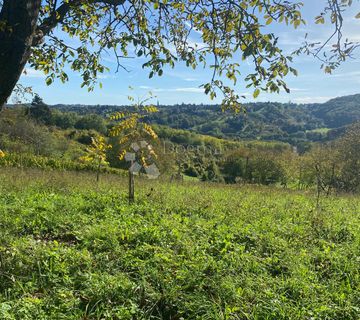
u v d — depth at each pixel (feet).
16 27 8.33
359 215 31.30
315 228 24.63
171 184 56.90
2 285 13.76
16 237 19.44
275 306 13.05
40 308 12.03
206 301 13.01
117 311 12.49
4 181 42.68
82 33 14.23
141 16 12.92
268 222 26.14
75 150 133.28
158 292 13.83
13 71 8.46
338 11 9.09
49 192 37.58
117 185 47.29
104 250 18.33
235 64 12.06
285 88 9.95
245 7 11.10
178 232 21.24
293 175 118.11
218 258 17.67
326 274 17.12
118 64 12.33
